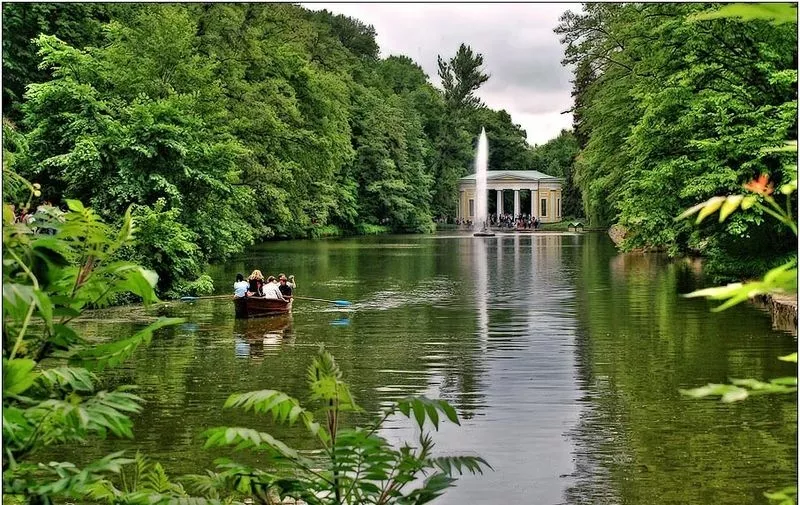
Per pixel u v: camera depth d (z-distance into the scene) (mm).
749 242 27359
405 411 4172
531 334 19141
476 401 12578
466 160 111438
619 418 11523
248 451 9805
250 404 3812
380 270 38188
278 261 43844
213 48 44062
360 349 17281
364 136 84375
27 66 34031
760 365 15117
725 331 19094
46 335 3428
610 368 15055
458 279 33500
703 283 30609
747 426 11008
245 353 16844
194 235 27750
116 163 26641
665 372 14641
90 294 3447
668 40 27875
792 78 22812
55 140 27125
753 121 24547
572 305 24562
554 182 109688
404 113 97250
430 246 59562
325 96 57344
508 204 122438
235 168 34062
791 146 2363
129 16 37969
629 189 30578
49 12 34094
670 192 28672
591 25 47344
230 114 42031
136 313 22984
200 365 15516
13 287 2828
